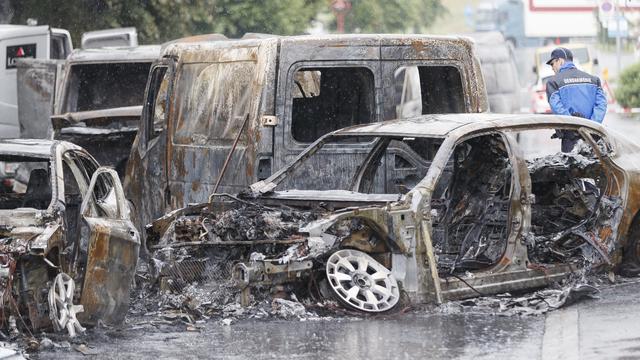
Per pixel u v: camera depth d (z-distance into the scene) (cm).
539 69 9725
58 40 5266
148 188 3061
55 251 1989
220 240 2275
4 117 4822
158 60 3091
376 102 2798
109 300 2073
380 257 2250
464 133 2302
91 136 3569
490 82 6281
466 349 1873
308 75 2928
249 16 7456
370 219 2173
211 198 2402
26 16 6706
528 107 9562
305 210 2350
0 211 2003
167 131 3006
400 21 10619
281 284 2211
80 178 2252
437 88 2927
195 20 7144
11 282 1897
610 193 2477
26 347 1905
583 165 2517
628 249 2495
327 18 9800
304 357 1839
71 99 4141
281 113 2734
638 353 1780
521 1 14912
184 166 2942
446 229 2486
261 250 2239
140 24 6950
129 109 3731
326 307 2194
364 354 1850
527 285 2312
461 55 2900
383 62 2808
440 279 2222
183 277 2277
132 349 1928
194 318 2180
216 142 2850
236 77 2819
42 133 4316
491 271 2273
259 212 2308
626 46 13138
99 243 2036
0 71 4791
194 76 2953
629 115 8875
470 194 2508
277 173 2462
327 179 2722
